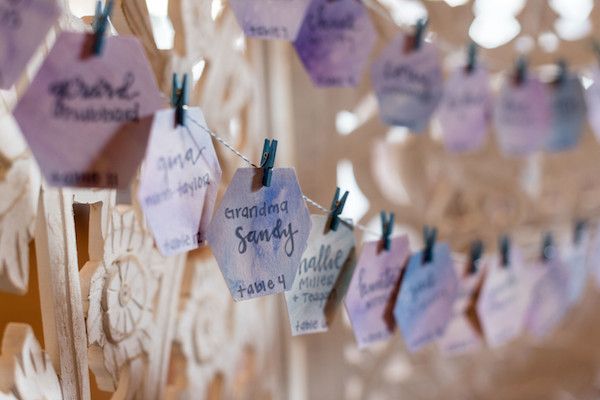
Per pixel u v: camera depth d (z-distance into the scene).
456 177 1.25
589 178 1.35
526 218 1.31
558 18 1.24
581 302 1.38
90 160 0.53
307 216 0.68
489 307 0.97
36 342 0.61
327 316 0.76
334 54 0.82
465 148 1.03
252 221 0.64
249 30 0.72
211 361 0.94
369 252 0.78
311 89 1.13
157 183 0.57
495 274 0.97
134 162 0.54
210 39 0.87
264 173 0.64
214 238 0.62
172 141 0.58
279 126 1.10
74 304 0.65
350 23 0.83
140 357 0.79
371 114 1.18
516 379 1.36
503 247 0.98
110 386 0.74
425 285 0.85
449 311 0.89
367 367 1.23
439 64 0.92
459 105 1.00
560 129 1.09
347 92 1.16
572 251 1.12
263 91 1.07
